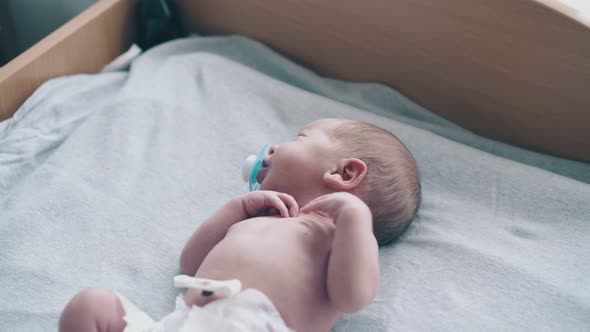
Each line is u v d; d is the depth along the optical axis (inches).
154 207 44.3
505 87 50.5
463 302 38.1
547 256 40.4
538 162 49.9
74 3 68.8
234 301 31.0
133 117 50.2
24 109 49.3
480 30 48.9
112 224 42.5
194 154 48.9
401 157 40.8
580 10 48.4
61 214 42.5
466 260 40.4
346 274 32.9
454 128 53.8
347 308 33.0
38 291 38.3
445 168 47.3
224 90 54.2
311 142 40.4
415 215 42.9
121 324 31.5
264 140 50.4
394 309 38.2
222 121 51.8
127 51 60.8
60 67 53.0
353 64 57.6
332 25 56.2
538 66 47.8
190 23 64.7
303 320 33.0
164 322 31.2
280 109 53.1
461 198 45.5
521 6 45.9
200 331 29.9
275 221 36.7
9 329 36.4
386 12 52.6
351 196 35.5
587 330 36.0
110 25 57.2
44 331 36.4
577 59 45.8
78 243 41.1
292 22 58.2
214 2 61.4
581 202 43.2
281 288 33.0
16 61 49.3
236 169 48.2
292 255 34.5
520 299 38.0
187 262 38.8
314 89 57.4
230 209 38.5
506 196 44.9
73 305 30.9
